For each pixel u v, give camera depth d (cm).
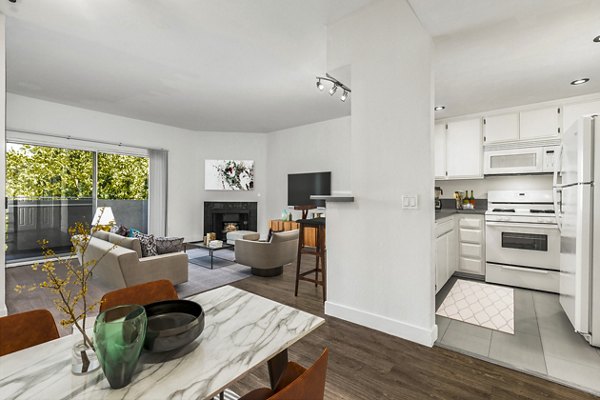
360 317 252
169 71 363
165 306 114
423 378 182
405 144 228
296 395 64
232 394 168
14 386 77
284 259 412
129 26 260
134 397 72
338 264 268
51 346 97
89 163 536
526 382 178
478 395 167
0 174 241
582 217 219
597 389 171
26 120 455
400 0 227
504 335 238
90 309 89
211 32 271
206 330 107
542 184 405
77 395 73
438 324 261
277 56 315
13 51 314
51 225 494
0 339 100
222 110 533
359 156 252
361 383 177
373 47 240
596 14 209
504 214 368
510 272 364
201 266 470
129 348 75
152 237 347
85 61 337
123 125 570
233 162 698
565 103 373
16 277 396
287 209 677
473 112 433
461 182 467
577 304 224
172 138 651
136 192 609
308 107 516
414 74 223
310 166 637
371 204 246
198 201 694
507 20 217
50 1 223
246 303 132
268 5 229
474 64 289
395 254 234
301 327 109
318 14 244
